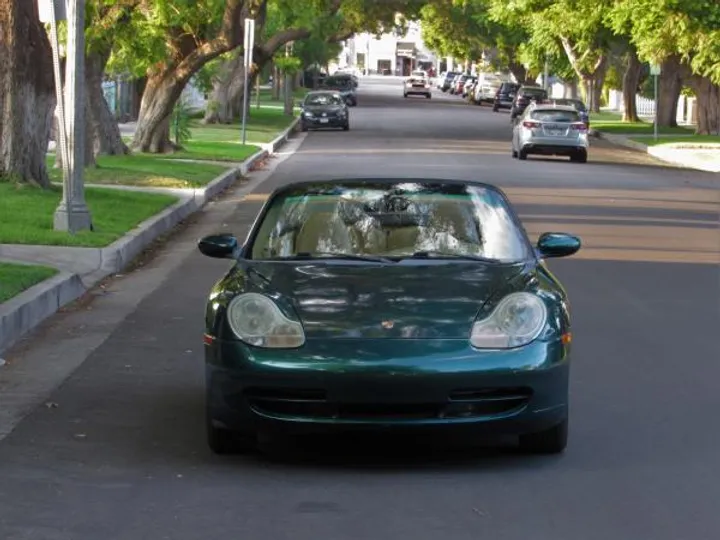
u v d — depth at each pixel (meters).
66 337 11.95
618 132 60.09
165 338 11.91
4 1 21.72
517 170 34.53
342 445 8.26
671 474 7.52
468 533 6.39
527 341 7.53
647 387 9.96
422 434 7.52
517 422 7.50
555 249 9.04
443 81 134.75
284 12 46.81
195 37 34.69
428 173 32.69
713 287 15.16
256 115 65.94
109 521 6.61
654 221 22.52
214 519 6.63
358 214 9.12
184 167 30.58
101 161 31.03
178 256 17.80
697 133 57.62
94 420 8.87
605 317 13.11
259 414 7.52
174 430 8.61
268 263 8.55
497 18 62.66
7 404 9.34
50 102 22.61
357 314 7.62
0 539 6.31
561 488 7.21
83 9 17.52
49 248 16.42
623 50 70.50
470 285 7.95
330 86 85.56
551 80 109.69
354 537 6.33
